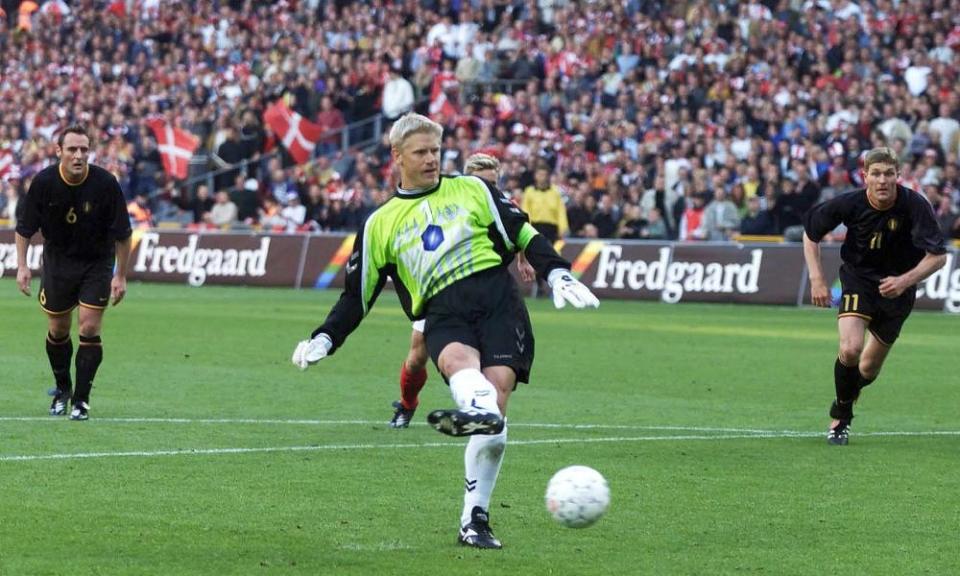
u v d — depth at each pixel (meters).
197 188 125.62
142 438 34.66
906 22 109.00
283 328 68.00
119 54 142.00
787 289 86.94
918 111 98.56
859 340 34.78
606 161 104.56
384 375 49.75
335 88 124.31
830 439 35.53
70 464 30.73
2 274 111.88
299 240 103.31
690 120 107.06
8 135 138.62
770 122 103.44
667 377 50.34
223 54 137.88
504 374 23.45
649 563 22.61
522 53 120.50
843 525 25.67
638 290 92.00
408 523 25.34
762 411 41.78
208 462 31.30
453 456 32.50
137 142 130.12
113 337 62.69
